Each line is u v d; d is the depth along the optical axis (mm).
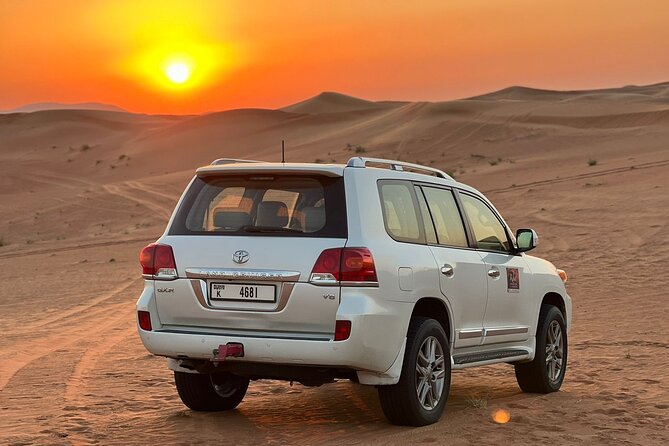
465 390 9617
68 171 105375
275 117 134500
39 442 7082
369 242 7078
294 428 7590
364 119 131375
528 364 9258
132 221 54656
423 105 121250
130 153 116062
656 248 23156
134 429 7574
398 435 7223
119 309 19078
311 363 6938
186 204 7609
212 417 8094
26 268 31656
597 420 7816
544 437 7145
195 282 7273
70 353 12703
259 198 7395
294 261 7027
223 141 122312
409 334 7438
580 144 78875
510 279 8820
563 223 30484
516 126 92562
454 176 59594
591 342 12508
